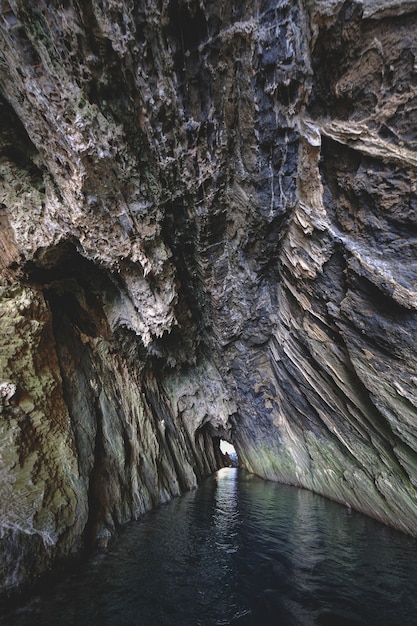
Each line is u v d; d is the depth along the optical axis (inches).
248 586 186.4
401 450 246.1
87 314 330.6
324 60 173.2
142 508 300.0
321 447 402.6
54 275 290.8
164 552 227.0
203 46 176.7
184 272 343.9
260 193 241.6
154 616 154.7
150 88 191.0
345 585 190.1
